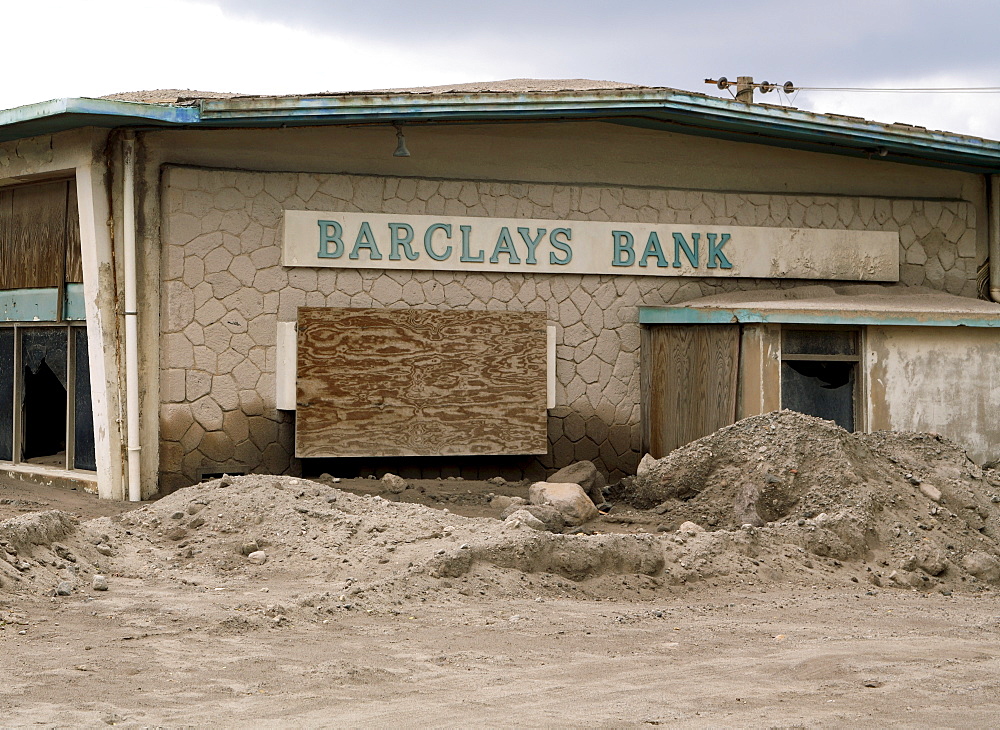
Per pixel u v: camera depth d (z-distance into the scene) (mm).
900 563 11164
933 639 8445
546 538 10031
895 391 15672
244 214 14469
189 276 14234
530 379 15297
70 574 9219
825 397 15523
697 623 8781
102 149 13773
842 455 12406
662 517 12805
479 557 9695
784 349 15227
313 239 14680
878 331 15609
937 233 17688
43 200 15297
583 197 15883
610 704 6418
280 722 5969
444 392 14953
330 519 10680
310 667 7031
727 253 16438
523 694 6602
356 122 14227
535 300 15641
